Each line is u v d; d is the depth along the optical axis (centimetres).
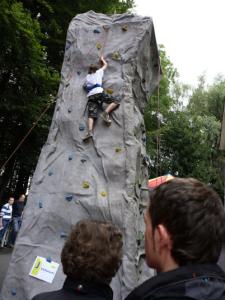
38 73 1502
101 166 637
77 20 757
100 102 666
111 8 1723
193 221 151
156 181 1355
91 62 706
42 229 621
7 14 1302
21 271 608
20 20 1316
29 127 1644
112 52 698
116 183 629
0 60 1456
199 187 160
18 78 1570
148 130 2448
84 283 208
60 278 586
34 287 591
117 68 689
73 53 725
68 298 203
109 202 609
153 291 140
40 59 1487
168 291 138
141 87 725
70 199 621
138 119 691
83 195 620
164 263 156
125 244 591
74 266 210
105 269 211
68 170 643
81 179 631
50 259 600
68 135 671
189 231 150
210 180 3488
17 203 1532
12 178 2106
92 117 657
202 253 150
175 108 3659
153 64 771
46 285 587
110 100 664
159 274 146
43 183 652
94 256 210
